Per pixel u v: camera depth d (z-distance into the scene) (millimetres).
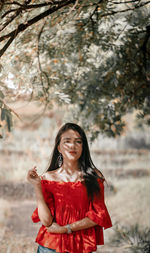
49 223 3064
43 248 3088
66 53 5340
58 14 4355
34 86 4543
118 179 12461
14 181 10492
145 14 5055
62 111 6000
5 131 3252
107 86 5766
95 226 3180
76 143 3234
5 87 4027
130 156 18453
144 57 5367
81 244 3043
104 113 5836
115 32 5098
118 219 7520
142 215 7750
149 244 4652
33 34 4496
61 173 3254
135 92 5645
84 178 3174
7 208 8312
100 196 3141
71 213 3090
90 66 5688
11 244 6133
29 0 3748
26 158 11727
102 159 16078
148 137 20766
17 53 4371
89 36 5129
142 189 10578
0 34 4250
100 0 4266
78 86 5953
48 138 11844
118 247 5195
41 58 5285
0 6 3537
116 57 5504
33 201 9211
